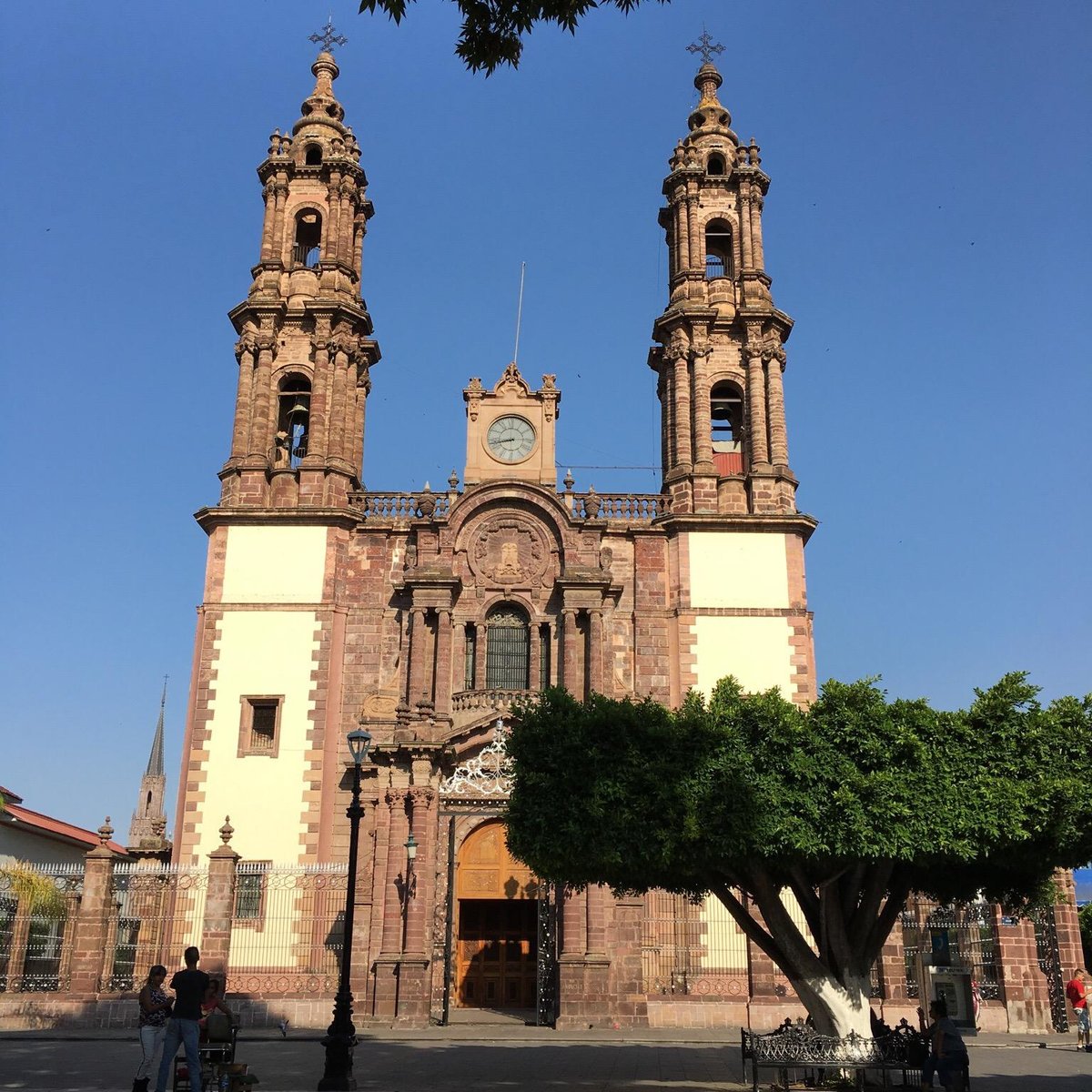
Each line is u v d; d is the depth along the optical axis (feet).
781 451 150.41
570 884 77.00
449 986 118.42
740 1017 120.26
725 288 159.02
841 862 72.43
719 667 139.03
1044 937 122.83
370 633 140.97
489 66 51.21
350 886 78.28
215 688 137.18
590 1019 115.85
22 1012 113.91
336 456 149.18
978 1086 74.23
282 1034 106.83
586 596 139.23
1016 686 71.72
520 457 150.51
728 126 171.83
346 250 161.07
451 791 123.24
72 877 126.62
